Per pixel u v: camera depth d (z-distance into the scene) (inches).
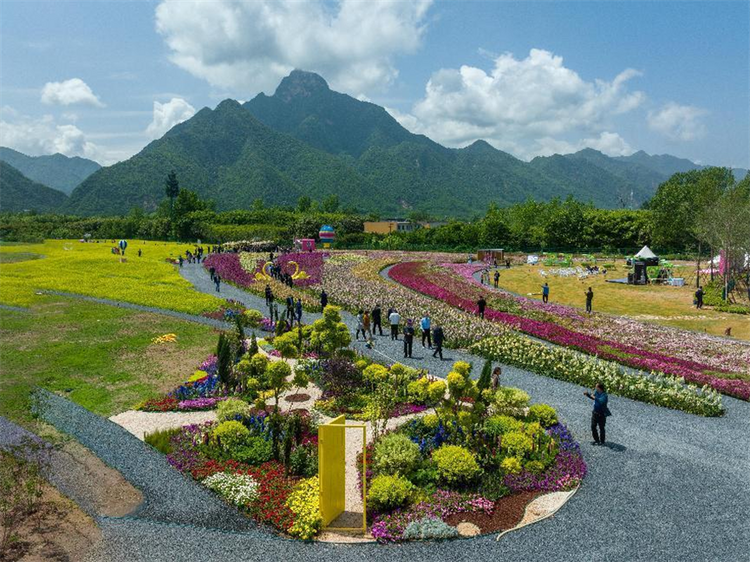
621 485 583.5
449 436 655.1
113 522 502.9
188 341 1178.0
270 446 641.0
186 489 565.6
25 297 1617.9
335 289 1875.0
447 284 2204.7
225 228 4635.8
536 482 579.2
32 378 900.6
